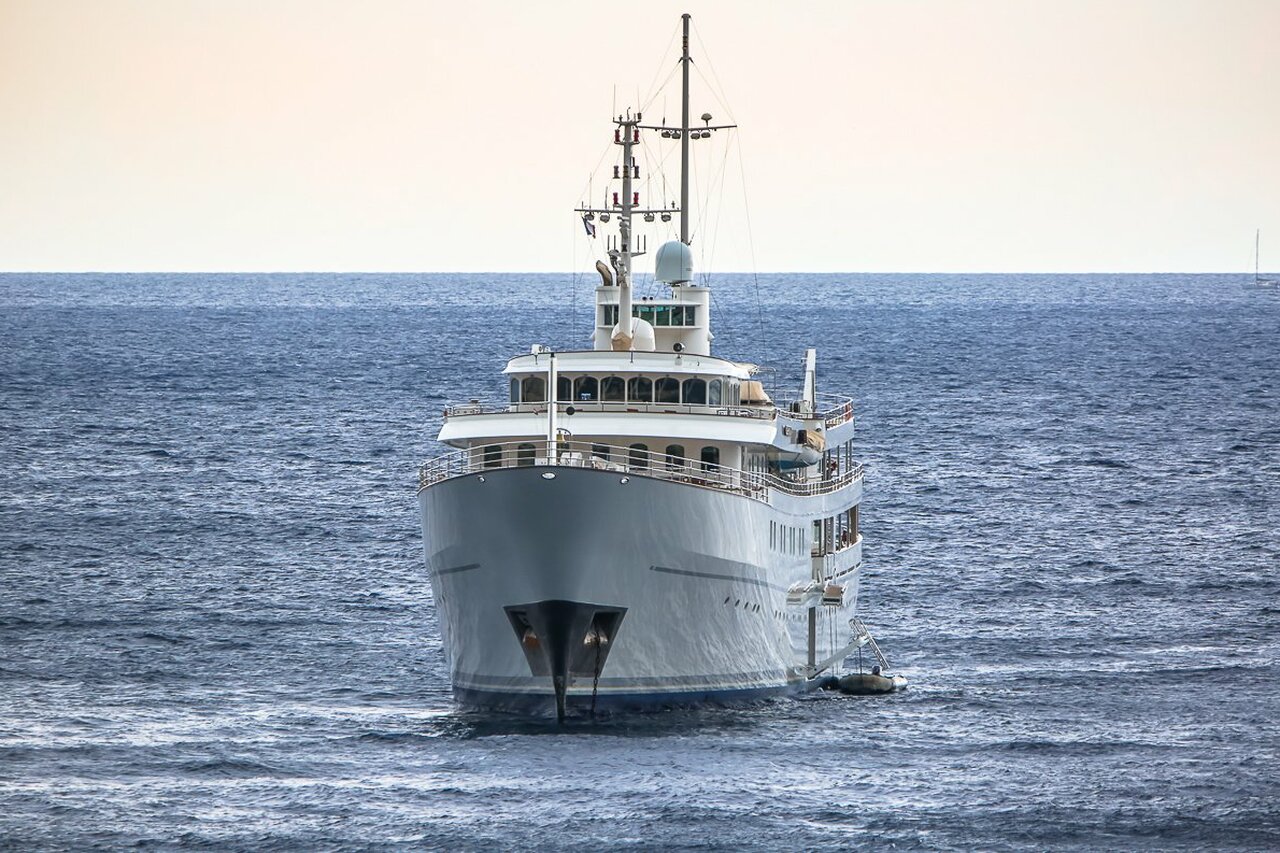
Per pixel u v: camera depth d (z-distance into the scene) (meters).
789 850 189.88
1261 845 193.38
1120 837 195.50
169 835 192.75
